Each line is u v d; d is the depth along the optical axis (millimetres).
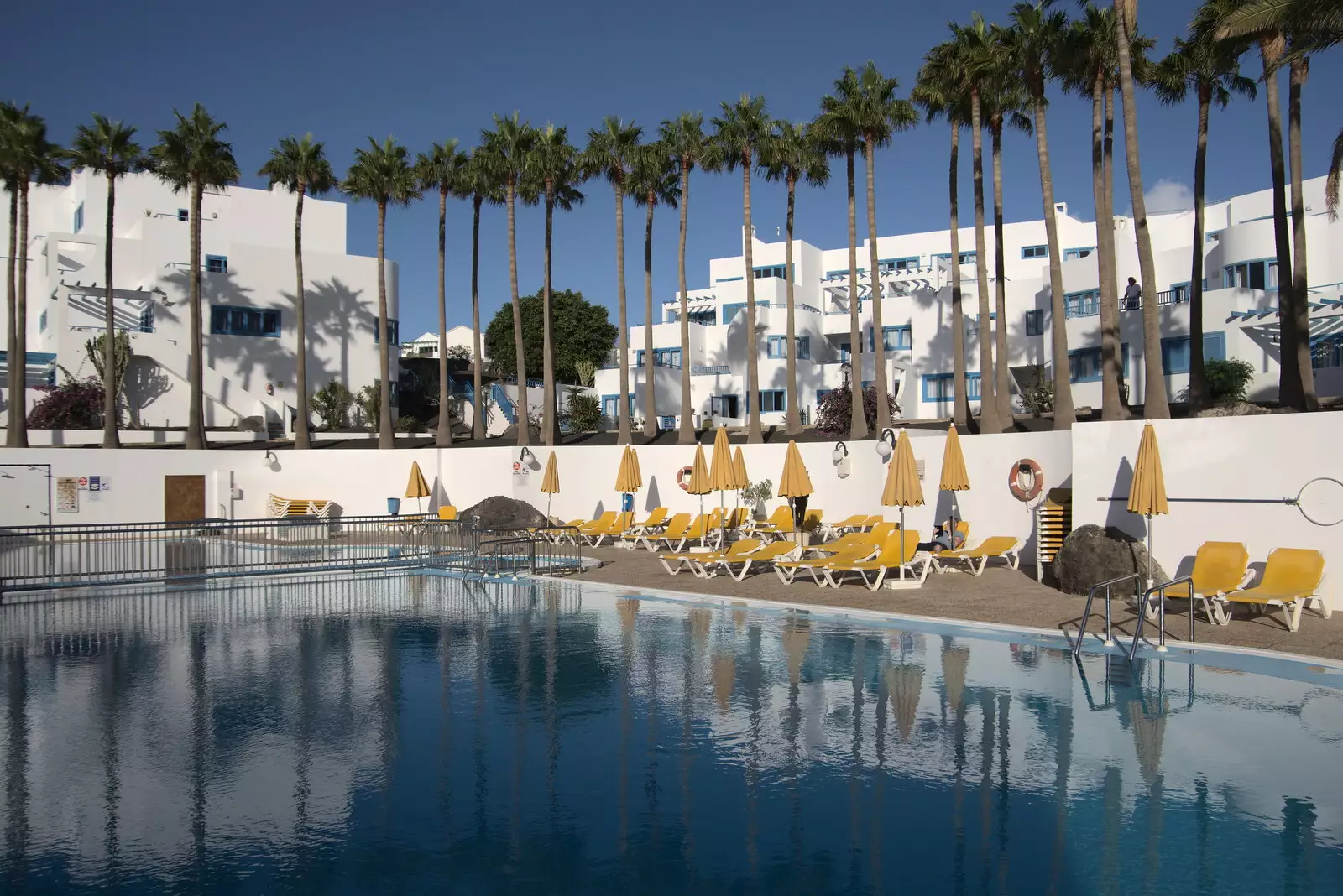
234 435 38031
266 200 46219
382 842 5859
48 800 6621
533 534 22938
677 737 7969
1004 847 5684
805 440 33031
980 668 10336
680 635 12609
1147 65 23609
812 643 11945
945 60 26312
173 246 43438
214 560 23797
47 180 33844
